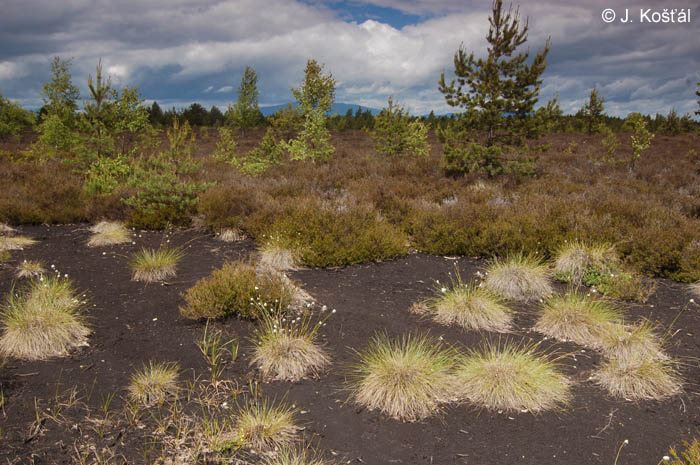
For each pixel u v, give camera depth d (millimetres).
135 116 14148
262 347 4477
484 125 13977
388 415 3568
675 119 39500
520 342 4898
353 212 9164
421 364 3996
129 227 10102
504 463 2994
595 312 5238
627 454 3084
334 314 5566
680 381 4086
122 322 5176
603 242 7633
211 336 4855
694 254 6809
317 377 4129
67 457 2883
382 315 5578
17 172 14039
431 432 3348
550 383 3861
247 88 37844
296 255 7594
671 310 5781
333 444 3170
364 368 4117
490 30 13461
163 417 3387
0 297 5719
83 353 4410
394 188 12805
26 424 3199
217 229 9648
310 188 13242
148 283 6555
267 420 3318
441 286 6617
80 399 3578
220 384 3922
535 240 7773
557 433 3330
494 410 3652
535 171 14906
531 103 13398
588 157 21203
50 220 10539
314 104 19438
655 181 15242
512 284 6395
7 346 4305
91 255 8031
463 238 8266
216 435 3166
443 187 13141
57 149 18953
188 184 11000
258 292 5402
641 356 4367
